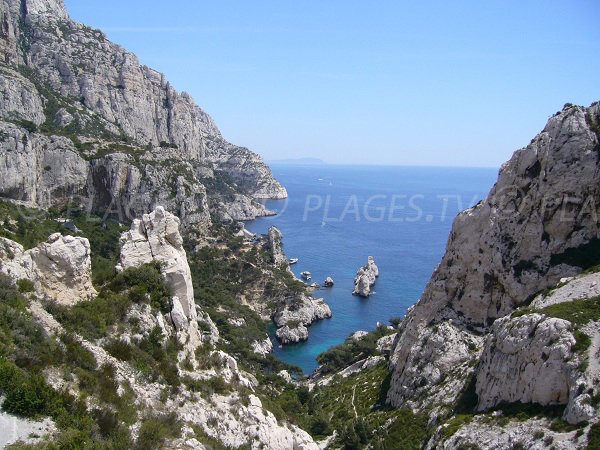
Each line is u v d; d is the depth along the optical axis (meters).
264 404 42.19
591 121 56.41
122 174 144.25
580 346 39.31
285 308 134.38
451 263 62.47
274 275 150.75
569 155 55.62
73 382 29.64
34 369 28.38
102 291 39.25
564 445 34.94
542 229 56.28
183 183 160.62
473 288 59.72
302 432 42.78
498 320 48.22
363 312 144.00
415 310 65.62
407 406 55.66
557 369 39.28
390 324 126.31
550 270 54.56
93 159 142.88
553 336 40.53
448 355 56.62
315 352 117.56
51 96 176.50
